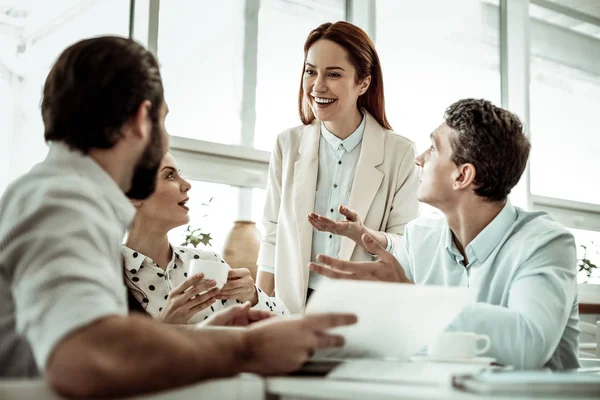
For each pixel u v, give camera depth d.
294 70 3.26
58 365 0.65
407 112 3.67
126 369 0.65
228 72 3.05
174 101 2.89
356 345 0.96
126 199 0.88
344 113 2.47
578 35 4.52
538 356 1.32
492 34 4.10
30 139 2.54
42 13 2.60
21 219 0.73
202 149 2.89
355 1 3.49
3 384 0.64
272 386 0.79
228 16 3.07
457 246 1.61
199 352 0.71
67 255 0.71
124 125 0.88
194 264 1.65
